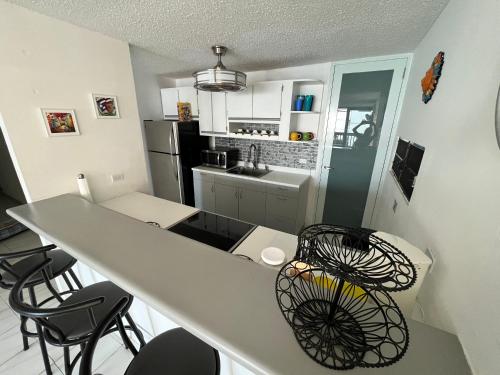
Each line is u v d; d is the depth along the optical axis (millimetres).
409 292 740
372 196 2635
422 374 457
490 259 547
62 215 1221
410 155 1553
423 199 1141
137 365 792
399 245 798
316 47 1959
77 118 1687
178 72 3195
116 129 1957
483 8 796
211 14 1364
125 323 1431
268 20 1436
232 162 3350
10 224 2809
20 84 1387
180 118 3361
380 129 2400
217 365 804
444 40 1201
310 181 2998
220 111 3072
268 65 2633
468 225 681
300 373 437
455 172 836
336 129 2637
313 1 1203
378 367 456
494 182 587
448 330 696
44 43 1442
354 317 553
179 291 637
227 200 3193
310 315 551
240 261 773
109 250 861
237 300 605
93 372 1330
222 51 1978
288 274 706
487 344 506
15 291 787
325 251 583
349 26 1517
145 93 3324
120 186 2078
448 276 759
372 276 485
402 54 2115
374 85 2312
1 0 1249
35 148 1506
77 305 700
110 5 1278
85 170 1805
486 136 664
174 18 1424
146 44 1928
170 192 3418
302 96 2566
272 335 509
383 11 1306
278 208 2812
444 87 1091
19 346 1460
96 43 1696
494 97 656
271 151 3184
